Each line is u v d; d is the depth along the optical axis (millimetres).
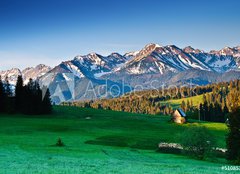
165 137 99500
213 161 66000
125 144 86312
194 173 39000
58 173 35281
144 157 64812
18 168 39469
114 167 43375
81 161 51031
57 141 78938
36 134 97812
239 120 66875
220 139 102188
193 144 68500
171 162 58344
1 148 68250
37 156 56906
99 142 86875
